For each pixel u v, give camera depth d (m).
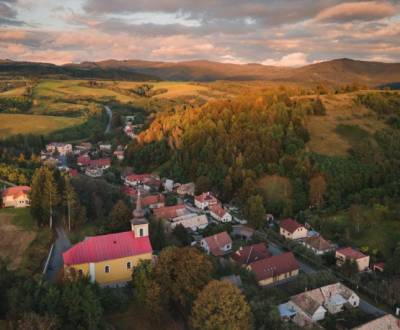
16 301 49.69
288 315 67.94
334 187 133.88
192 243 102.88
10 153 181.75
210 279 60.25
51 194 91.88
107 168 190.62
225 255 99.62
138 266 61.81
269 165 142.50
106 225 89.62
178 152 172.38
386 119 180.00
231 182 141.62
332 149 153.62
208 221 123.50
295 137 154.00
